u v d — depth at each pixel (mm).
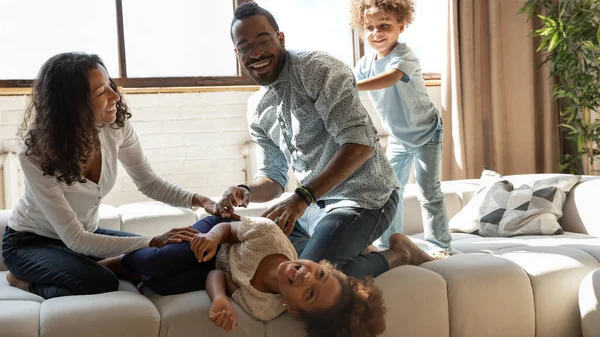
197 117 3850
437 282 2295
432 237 3039
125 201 3721
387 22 3029
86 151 2197
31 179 2158
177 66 3881
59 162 2133
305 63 2266
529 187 3371
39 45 3621
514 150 4422
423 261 2604
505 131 4422
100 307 2000
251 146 3896
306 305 2037
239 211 3121
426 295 2262
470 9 4238
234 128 3928
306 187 2203
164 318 2039
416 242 3195
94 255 2227
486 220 3299
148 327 2008
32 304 2068
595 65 4289
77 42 3686
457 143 4223
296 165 2445
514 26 4379
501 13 4395
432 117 3061
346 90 2258
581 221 3246
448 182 3734
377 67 3123
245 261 2162
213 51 3947
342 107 2246
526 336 2404
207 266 2285
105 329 1965
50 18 3633
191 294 2166
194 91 3832
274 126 2500
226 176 3926
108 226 2916
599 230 3152
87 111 2158
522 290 2395
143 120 3748
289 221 2201
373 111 4238
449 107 4266
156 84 3797
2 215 2795
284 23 4074
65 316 1956
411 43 4418
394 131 3113
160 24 3832
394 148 3193
